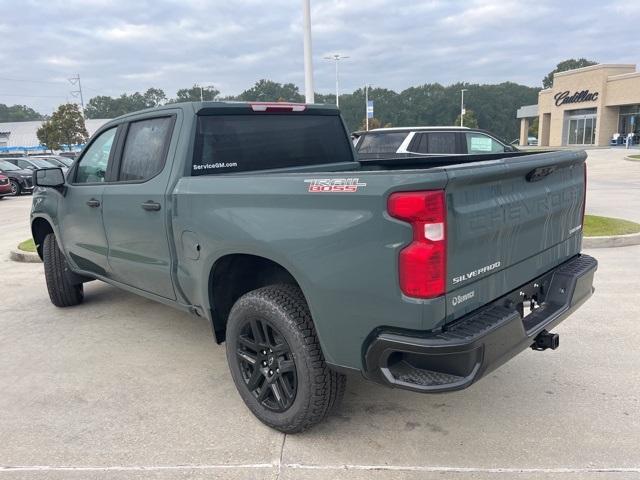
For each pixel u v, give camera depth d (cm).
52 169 475
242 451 310
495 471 285
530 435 318
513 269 303
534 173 303
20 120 14550
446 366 258
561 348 438
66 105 5297
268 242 295
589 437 314
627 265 682
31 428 340
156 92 11925
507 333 268
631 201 1289
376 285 257
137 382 403
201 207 337
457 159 443
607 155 3447
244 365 339
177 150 369
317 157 445
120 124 436
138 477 289
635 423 327
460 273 260
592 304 538
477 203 266
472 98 11806
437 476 282
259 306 309
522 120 6944
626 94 4312
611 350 431
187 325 525
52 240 560
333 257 269
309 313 300
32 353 462
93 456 309
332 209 269
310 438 321
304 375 298
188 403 369
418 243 244
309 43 1270
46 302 609
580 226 383
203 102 375
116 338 493
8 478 289
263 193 299
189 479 286
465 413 346
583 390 369
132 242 411
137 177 406
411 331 253
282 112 420
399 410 351
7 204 1856
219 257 331
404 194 243
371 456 302
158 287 404
